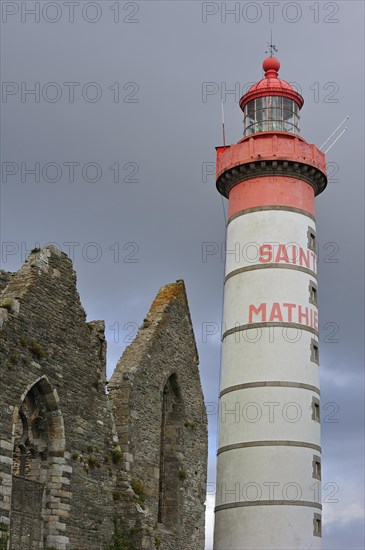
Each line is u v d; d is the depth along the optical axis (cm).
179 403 4469
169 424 4416
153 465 4128
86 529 3547
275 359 4419
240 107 5069
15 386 3319
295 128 4922
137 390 4072
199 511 4488
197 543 4422
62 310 3656
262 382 4388
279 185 4697
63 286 3694
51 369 3522
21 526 3316
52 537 3388
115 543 3659
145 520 3738
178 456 4369
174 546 4172
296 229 4644
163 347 4366
